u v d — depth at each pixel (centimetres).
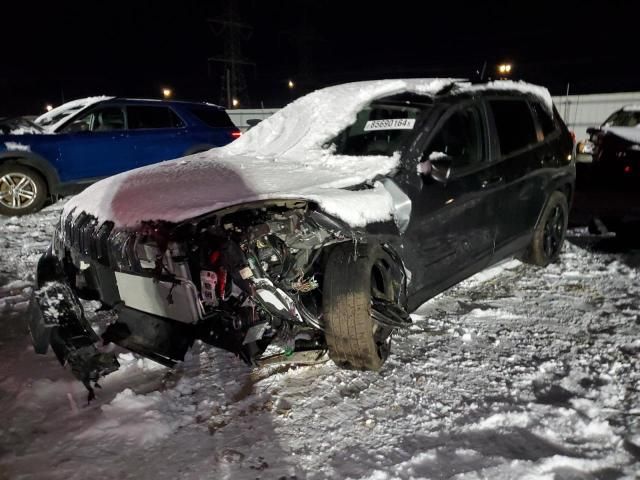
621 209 809
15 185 755
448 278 374
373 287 306
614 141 973
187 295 277
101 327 375
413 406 279
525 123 470
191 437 256
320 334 317
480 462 234
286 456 241
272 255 292
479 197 389
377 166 345
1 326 388
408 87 425
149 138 847
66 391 297
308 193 298
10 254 573
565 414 266
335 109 441
